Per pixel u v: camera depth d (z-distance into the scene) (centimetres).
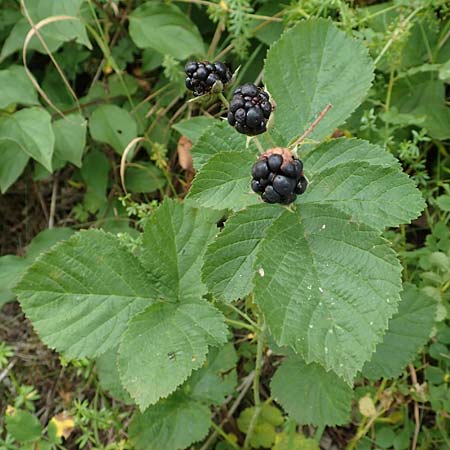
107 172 29
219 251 16
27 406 25
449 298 23
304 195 16
